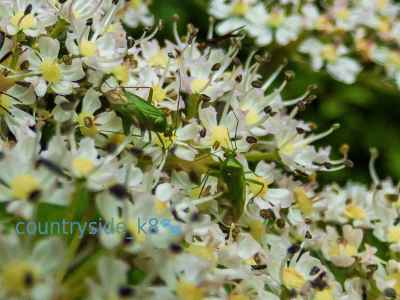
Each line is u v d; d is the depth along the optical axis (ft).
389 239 0.35
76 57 0.31
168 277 0.25
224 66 0.34
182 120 0.32
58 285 0.23
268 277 0.30
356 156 0.55
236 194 0.31
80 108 0.31
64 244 0.24
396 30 0.47
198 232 0.29
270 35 0.44
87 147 0.27
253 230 0.32
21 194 0.25
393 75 0.47
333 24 0.46
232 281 0.28
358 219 0.36
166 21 0.48
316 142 0.54
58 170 0.25
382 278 0.33
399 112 0.56
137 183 0.28
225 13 0.45
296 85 0.49
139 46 0.36
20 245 0.23
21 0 0.31
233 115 0.32
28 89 0.30
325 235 0.34
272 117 0.34
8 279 0.23
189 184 0.31
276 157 0.34
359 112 0.56
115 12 0.33
